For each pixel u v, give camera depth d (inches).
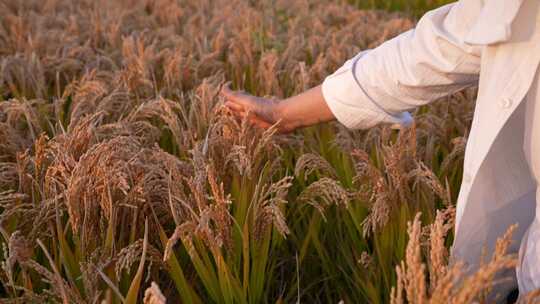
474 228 66.6
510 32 57.3
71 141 87.9
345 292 95.0
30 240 79.7
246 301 80.5
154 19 259.0
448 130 126.8
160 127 123.5
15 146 102.6
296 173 90.4
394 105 77.7
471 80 71.6
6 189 94.3
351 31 233.9
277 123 88.7
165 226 92.4
